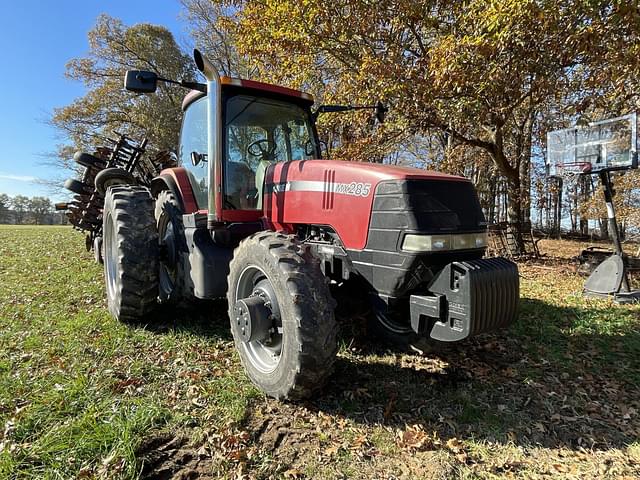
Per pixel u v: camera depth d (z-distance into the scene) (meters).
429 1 6.86
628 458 2.04
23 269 6.12
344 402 2.42
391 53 7.19
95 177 5.27
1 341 3.12
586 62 5.91
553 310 4.50
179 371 2.72
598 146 5.46
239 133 3.21
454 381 2.78
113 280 3.75
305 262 2.31
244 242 2.60
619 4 4.39
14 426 2.01
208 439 2.01
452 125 8.21
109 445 1.91
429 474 1.85
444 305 2.22
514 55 5.61
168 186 3.76
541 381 2.86
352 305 3.03
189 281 3.28
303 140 3.56
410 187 2.27
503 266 2.24
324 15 7.22
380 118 3.88
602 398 2.68
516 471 1.91
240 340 2.51
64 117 21.03
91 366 2.74
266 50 8.58
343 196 2.58
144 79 2.82
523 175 13.28
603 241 17.86
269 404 2.38
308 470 1.85
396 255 2.27
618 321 4.10
